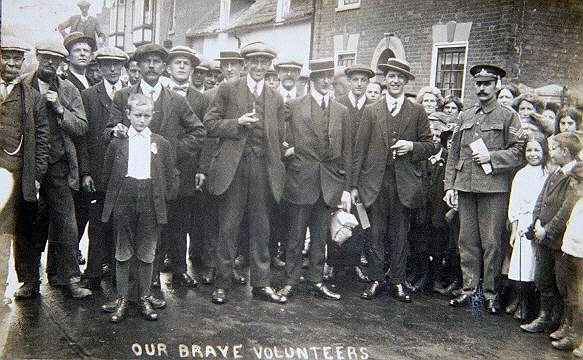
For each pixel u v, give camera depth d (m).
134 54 4.42
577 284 4.18
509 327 4.54
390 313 4.64
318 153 4.71
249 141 4.54
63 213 4.32
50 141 4.24
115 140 4.09
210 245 4.99
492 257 4.85
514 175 4.90
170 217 4.75
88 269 4.59
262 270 4.66
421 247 5.30
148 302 4.17
